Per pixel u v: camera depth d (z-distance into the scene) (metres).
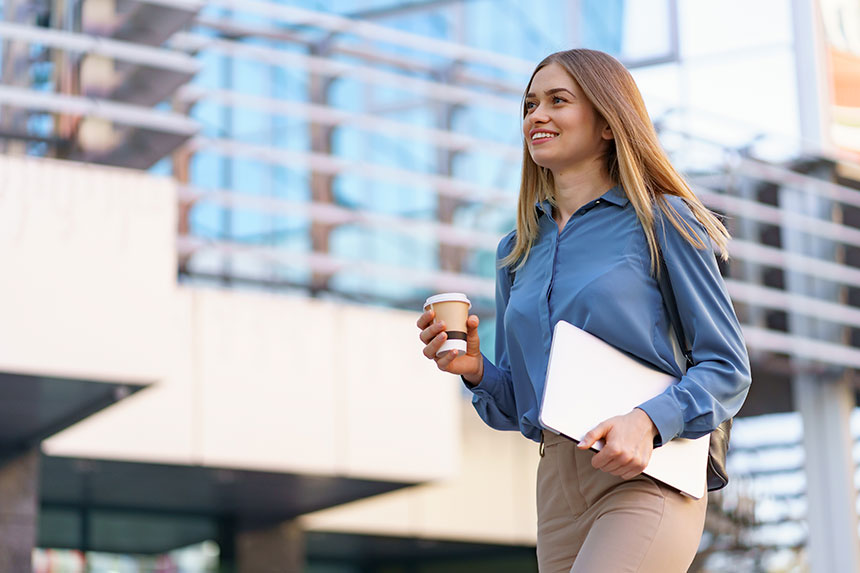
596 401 1.94
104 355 7.79
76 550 12.41
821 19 12.45
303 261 10.20
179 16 8.20
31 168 7.83
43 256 7.75
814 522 13.16
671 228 2.05
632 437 1.87
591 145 2.12
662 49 13.80
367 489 11.36
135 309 7.95
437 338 2.19
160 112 8.10
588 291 2.04
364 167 9.95
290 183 13.27
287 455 10.18
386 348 10.76
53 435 8.99
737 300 11.80
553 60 2.15
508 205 10.81
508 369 2.30
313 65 9.49
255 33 11.73
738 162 11.53
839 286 12.82
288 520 13.35
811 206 12.79
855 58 12.43
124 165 8.80
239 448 10.05
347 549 15.30
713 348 2.01
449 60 11.45
